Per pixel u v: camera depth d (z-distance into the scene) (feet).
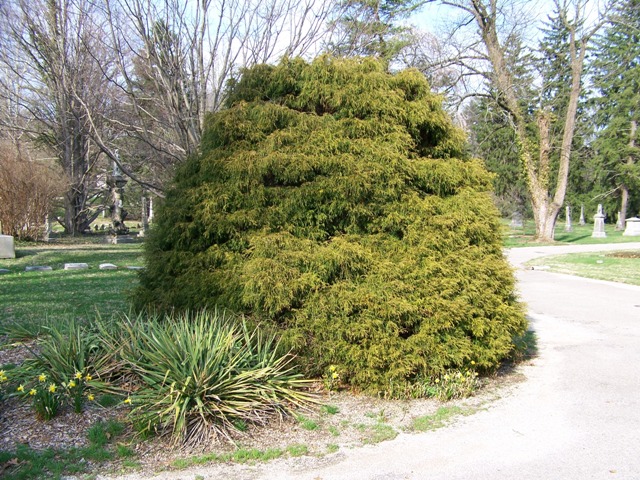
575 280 46.29
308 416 14.17
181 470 11.28
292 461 11.80
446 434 13.38
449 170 17.66
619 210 154.81
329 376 16.10
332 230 17.44
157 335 15.16
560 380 17.97
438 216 17.03
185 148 33.73
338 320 15.67
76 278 37.81
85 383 14.21
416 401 15.64
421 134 18.99
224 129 18.29
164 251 19.21
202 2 31.86
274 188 17.40
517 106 83.15
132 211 133.90
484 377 18.20
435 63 69.46
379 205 17.02
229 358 14.33
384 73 18.54
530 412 14.94
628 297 36.86
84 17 43.09
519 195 121.08
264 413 13.85
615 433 13.46
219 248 17.85
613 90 137.80
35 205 69.67
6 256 50.31
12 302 28.09
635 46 130.41
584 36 81.92
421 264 16.56
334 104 17.74
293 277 15.88
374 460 11.89
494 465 11.69
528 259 63.62
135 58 40.83
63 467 11.11
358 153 17.15
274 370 14.67
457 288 16.51
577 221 176.04
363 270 16.21
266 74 19.31
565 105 101.35
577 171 139.33
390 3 58.39
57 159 88.33
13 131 84.48
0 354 18.42
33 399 13.64
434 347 15.99
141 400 13.21
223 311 16.44
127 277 38.40
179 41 32.37
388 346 15.64
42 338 19.61
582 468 11.55
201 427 12.87
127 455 11.75
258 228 17.57
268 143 17.35
